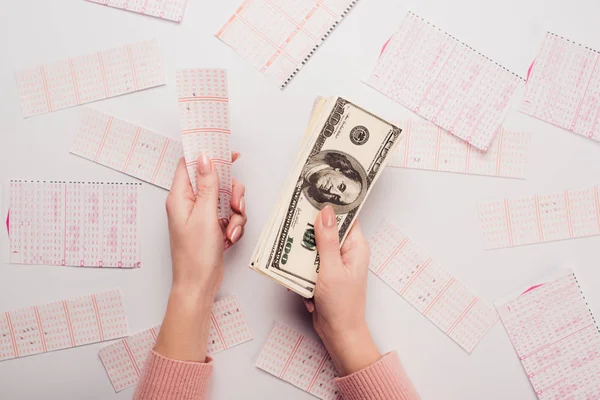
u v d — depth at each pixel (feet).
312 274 2.63
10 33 2.90
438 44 2.91
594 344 2.94
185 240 2.62
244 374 2.93
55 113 2.91
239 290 2.92
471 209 2.94
